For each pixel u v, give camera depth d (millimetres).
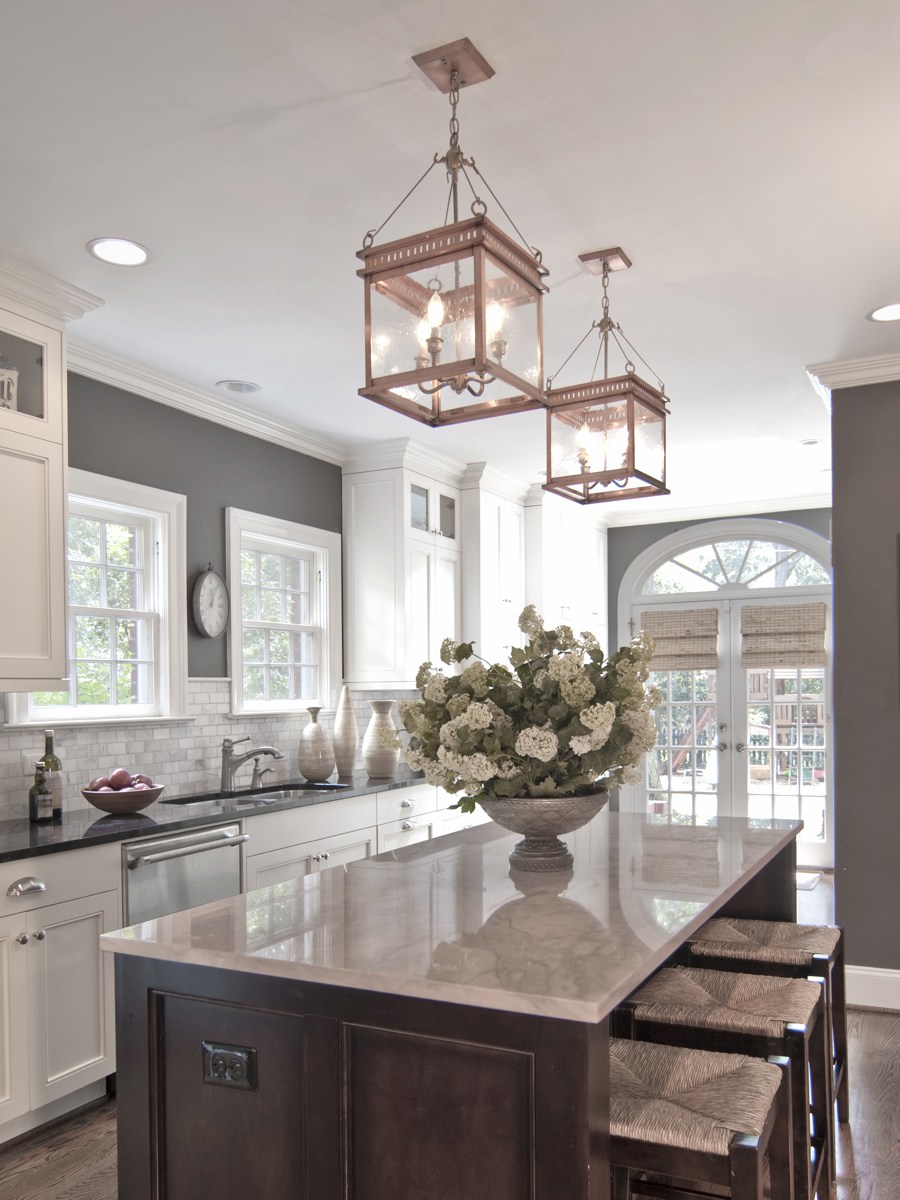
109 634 4188
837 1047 2998
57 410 3330
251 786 4652
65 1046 3070
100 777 3928
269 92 2297
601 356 4203
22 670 3160
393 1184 1626
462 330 1977
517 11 2029
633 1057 1935
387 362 2049
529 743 2287
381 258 2059
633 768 2527
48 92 2281
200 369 4281
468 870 2475
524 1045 1510
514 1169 1526
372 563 5520
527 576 6676
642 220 2959
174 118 2396
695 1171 1594
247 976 1760
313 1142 1688
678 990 2371
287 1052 1732
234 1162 1772
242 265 3236
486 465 6039
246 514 4863
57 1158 2914
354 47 2135
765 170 2674
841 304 3629
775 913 3180
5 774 3582
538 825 2410
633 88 2297
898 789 4203
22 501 3193
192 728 4504
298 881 2361
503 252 2008
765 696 7730
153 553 4391
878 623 4273
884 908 4211
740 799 7738
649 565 8102
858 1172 2783
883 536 4281
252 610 5055
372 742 5090
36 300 3275
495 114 2396
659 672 8062
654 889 2223
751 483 7008
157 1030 1850
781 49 2158
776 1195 1851
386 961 1665
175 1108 1835
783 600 7695
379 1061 1646
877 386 4312
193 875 3562
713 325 3838
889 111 2396
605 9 2027
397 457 5477
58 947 3055
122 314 3641
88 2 1978
